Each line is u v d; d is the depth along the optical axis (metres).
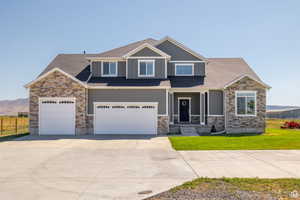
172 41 24.91
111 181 7.49
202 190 6.49
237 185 6.86
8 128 29.52
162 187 6.87
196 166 9.27
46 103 20.59
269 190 6.43
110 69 23.48
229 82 21.45
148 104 20.95
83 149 13.47
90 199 6.05
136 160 10.48
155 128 20.84
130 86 20.89
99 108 21.06
